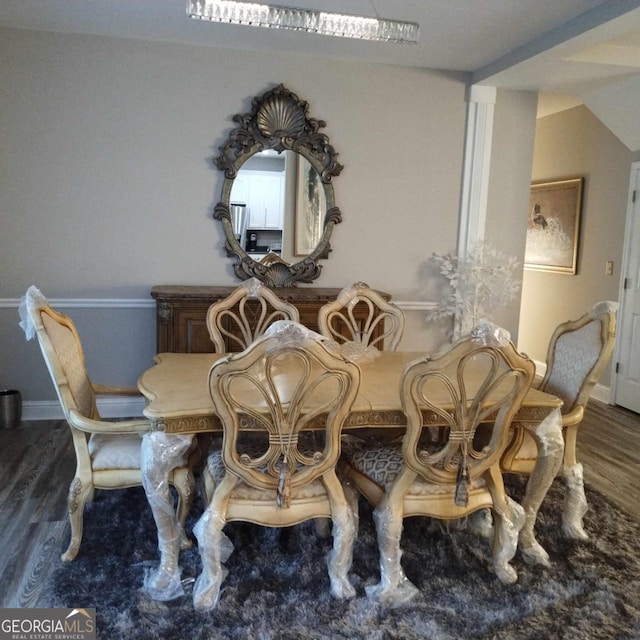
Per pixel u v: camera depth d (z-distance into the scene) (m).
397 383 2.36
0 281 3.73
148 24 3.40
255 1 2.92
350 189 4.10
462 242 4.29
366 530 2.55
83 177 3.74
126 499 2.76
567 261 5.18
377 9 3.03
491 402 2.12
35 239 3.74
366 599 2.06
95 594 2.04
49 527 2.49
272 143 3.89
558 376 2.64
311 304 3.76
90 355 3.93
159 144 3.80
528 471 2.39
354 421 2.07
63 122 3.66
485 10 3.01
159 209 3.86
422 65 4.02
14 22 3.42
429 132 4.15
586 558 2.37
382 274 4.24
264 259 3.99
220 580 2.02
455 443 2.01
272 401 1.86
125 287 3.90
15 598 2.01
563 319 5.26
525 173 4.32
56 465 3.14
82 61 3.63
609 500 2.93
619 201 4.57
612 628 1.95
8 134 3.61
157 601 2.02
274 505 2.00
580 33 3.04
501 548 2.18
